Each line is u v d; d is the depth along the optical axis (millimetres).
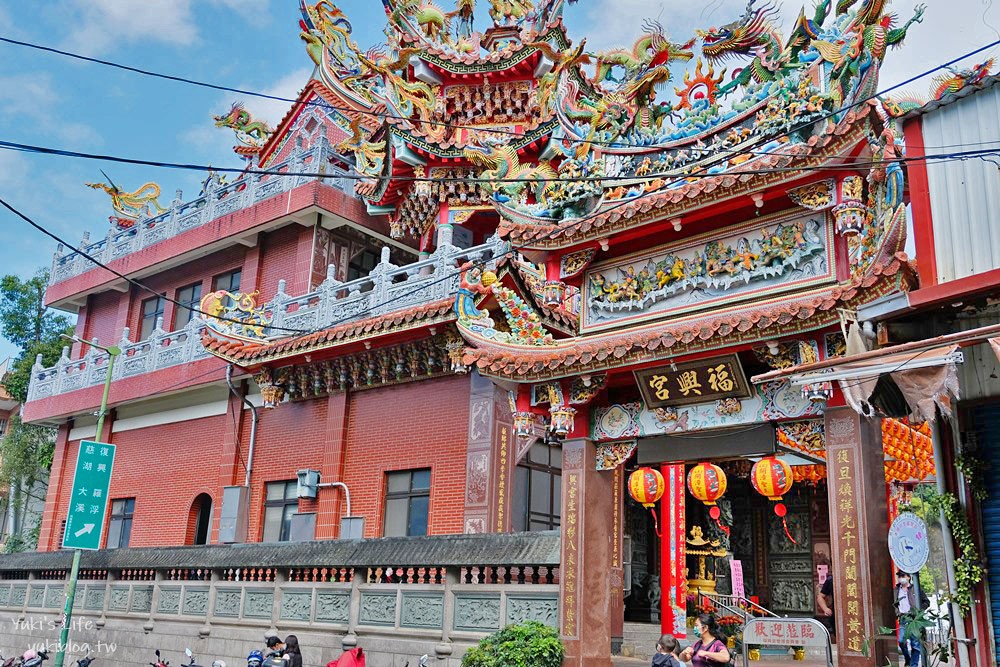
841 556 11836
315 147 27844
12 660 24328
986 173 10531
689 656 12656
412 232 27000
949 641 12102
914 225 10875
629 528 23859
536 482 21359
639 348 13586
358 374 23125
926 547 11016
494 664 13797
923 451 16781
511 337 15750
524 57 24359
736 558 24609
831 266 13516
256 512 24984
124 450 30391
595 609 14523
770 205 14219
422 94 24500
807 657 19453
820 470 20453
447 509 20328
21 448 41438
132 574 23656
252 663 13953
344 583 18203
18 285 47000
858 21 13062
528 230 16078
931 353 9438
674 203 14359
